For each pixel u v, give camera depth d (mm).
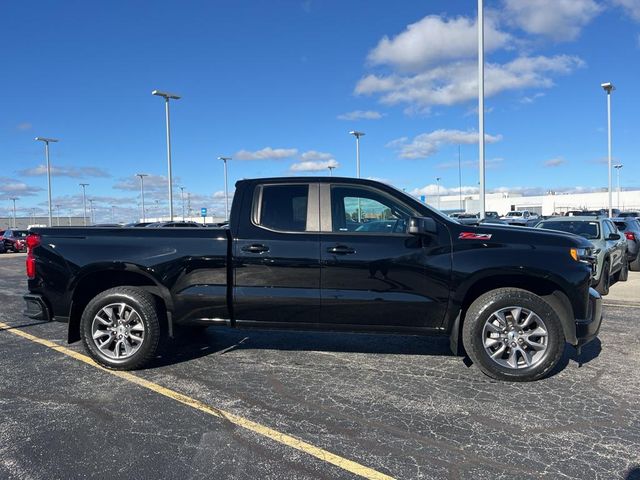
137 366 5105
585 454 3342
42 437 3605
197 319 5059
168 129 33969
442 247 4715
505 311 4695
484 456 3322
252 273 4934
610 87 31172
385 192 4969
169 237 5078
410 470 3150
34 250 5262
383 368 5180
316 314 4883
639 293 10055
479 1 14398
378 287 4762
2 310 8867
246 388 4605
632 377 4844
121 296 5078
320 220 4965
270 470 3152
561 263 4590
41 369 5188
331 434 3652
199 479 3047
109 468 3174
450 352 5773
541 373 4656
